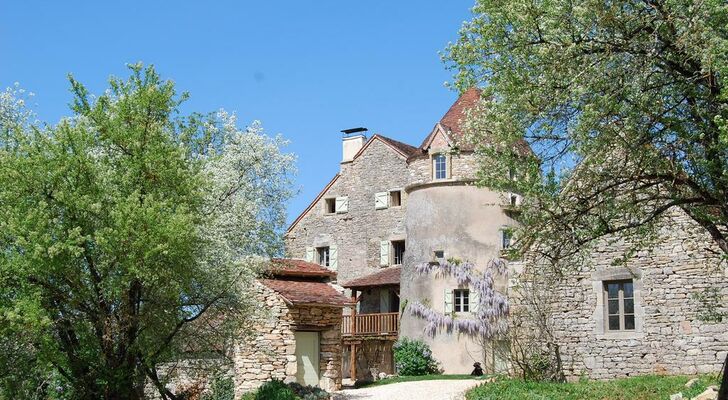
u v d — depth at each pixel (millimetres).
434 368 28078
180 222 13516
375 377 30734
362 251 36250
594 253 20922
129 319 14180
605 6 11914
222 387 21391
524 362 21750
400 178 35719
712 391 15008
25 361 14109
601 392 17641
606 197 12508
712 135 11594
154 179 14719
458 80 12906
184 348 15797
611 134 11656
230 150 19062
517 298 22625
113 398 14344
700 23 10859
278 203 19594
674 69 11734
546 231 13086
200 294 15453
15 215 13336
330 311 24766
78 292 13844
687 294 19438
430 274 29203
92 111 14891
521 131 12508
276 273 24625
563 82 11969
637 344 19984
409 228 30484
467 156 30172
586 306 20859
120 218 13367
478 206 29172
